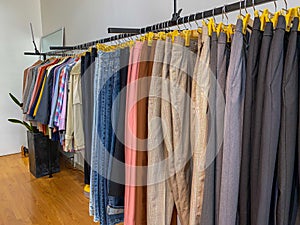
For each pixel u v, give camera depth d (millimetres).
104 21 2789
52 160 3615
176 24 1291
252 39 815
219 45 923
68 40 3783
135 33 1504
